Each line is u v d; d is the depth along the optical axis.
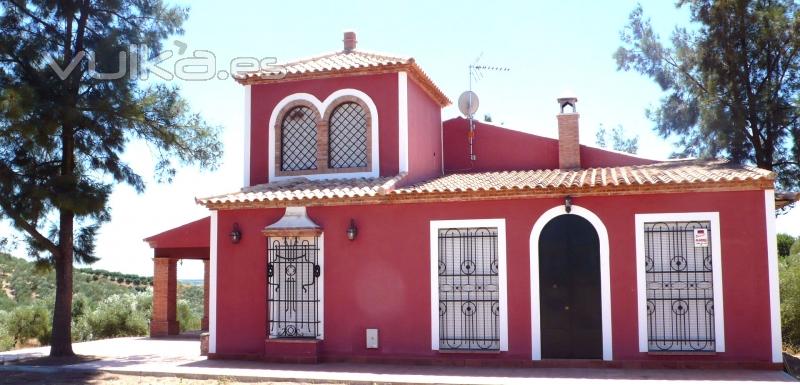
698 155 20.91
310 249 14.46
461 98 19.61
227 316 14.73
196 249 21.72
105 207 15.81
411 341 13.70
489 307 13.53
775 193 13.32
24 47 14.89
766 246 12.28
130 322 23.38
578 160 17.42
